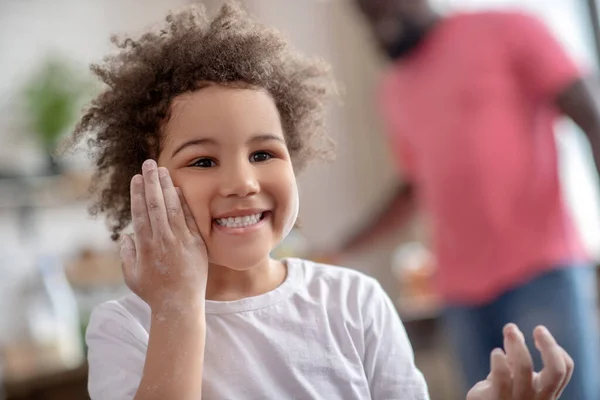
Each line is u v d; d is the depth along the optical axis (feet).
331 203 9.02
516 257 5.11
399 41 5.69
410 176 6.26
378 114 9.30
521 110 5.28
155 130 2.60
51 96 7.84
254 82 2.52
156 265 2.41
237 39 2.60
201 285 2.44
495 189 5.18
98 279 7.30
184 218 2.45
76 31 8.55
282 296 2.70
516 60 5.29
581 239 5.32
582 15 8.02
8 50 8.19
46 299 7.31
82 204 8.15
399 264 8.82
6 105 8.09
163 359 2.34
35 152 8.02
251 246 2.44
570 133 7.92
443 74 5.45
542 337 2.46
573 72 5.17
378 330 2.80
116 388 2.52
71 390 5.72
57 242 8.11
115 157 2.84
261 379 2.53
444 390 7.46
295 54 3.00
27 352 6.59
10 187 7.78
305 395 2.56
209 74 2.49
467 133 5.28
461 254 5.38
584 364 4.99
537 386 2.42
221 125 2.41
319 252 6.65
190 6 2.91
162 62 2.62
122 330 2.61
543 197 5.20
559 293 5.02
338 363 2.64
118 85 2.75
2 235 7.82
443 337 7.46
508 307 5.17
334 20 9.21
